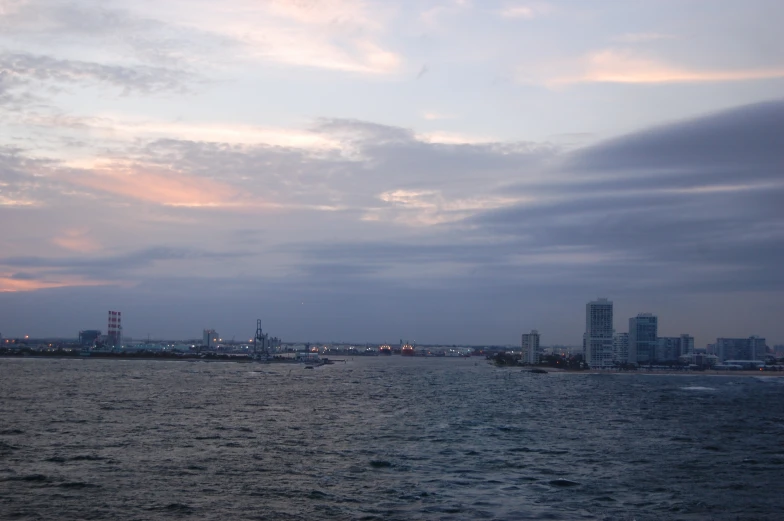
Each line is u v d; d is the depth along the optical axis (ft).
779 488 216.54
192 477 219.20
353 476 224.12
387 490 203.92
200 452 267.39
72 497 190.49
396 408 498.28
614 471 241.76
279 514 176.65
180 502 187.11
